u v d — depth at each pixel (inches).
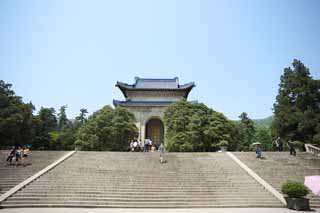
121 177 975.0
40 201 781.3
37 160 1143.0
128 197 826.2
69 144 2541.8
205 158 1228.5
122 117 1935.3
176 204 792.3
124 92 2588.6
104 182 926.4
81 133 1905.8
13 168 1026.1
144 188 889.5
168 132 1921.8
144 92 2568.9
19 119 1834.4
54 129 3176.7
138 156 1245.7
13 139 1891.0
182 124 1838.1
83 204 774.5
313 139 1638.8
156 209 745.6
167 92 2556.6
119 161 1164.5
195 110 1950.1
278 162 1165.1
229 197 837.2
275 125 1907.0
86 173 1001.5
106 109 1985.7
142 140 2327.8
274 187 907.4
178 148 1755.7
